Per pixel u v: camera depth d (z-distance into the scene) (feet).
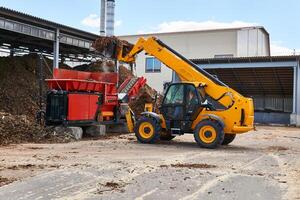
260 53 165.78
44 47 101.04
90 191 24.50
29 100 77.36
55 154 38.78
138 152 41.98
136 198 23.17
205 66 105.40
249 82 107.76
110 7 112.78
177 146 48.26
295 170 33.14
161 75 141.38
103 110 60.39
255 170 32.78
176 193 24.49
